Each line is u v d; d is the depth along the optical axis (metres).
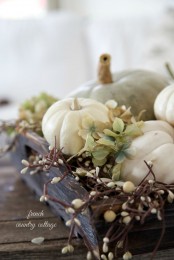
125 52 1.77
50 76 1.83
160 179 0.52
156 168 0.52
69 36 1.86
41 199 0.49
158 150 0.53
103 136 0.53
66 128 0.55
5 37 1.84
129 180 0.53
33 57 1.83
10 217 0.63
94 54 1.88
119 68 1.77
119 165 0.53
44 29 1.86
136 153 0.53
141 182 0.50
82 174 0.53
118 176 0.53
